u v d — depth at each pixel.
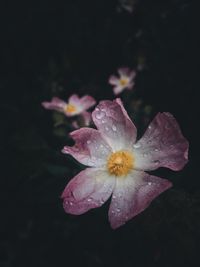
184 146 0.15
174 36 0.36
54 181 0.23
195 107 0.34
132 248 0.26
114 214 0.15
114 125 0.16
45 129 0.38
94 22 0.42
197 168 0.25
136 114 0.23
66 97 0.41
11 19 0.43
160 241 0.16
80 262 0.31
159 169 0.21
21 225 0.33
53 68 0.41
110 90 0.41
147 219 0.15
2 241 0.33
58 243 0.32
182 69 0.35
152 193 0.14
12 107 0.39
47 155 0.21
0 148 0.34
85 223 0.29
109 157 0.16
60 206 0.30
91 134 0.16
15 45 0.44
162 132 0.16
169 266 0.19
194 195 0.15
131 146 0.16
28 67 0.43
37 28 0.43
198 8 0.35
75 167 0.21
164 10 0.38
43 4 0.43
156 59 0.37
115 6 0.41
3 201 0.33
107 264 0.28
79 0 0.42
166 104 0.35
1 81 0.43
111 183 0.16
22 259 0.33
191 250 0.15
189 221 0.15
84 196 0.15
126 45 0.41
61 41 0.43
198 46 0.35
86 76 0.42
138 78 0.37
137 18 0.39
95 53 0.42
